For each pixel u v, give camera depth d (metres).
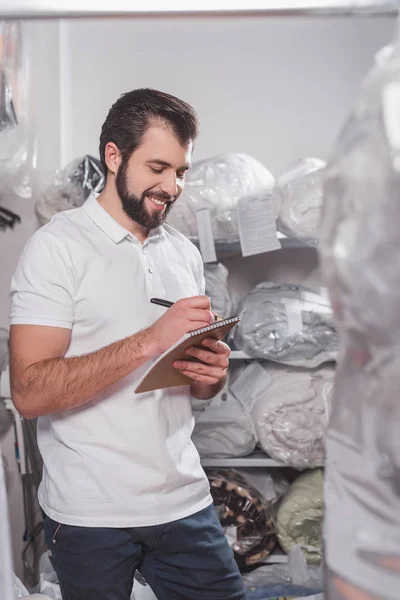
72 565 1.36
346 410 0.58
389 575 0.54
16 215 2.59
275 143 2.73
